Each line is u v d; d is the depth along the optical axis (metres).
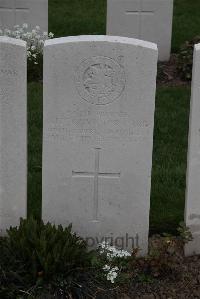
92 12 6.80
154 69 2.83
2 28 5.38
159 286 2.90
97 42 2.80
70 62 2.82
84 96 2.86
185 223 3.05
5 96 2.88
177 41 5.96
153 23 5.38
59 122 2.89
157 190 3.52
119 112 2.88
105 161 2.95
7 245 2.89
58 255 2.79
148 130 2.91
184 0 7.20
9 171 2.97
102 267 2.88
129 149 2.93
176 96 4.70
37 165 3.71
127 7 5.32
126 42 2.81
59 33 6.19
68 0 7.15
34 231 2.87
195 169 2.96
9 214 3.04
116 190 2.99
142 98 2.87
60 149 2.93
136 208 3.02
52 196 3.00
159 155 3.87
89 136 2.92
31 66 4.92
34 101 4.48
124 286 2.89
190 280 2.94
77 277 2.82
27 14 5.33
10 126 2.91
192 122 2.90
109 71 2.84
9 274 2.79
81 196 3.00
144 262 2.97
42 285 2.78
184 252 3.07
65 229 2.92
